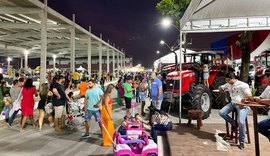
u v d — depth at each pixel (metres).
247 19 7.98
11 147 7.12
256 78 12.19
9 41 37.72
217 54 13.45
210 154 5.65
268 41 11.46
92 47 47.69
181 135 7.38
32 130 9.20
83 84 13.47
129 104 11.42
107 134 7.11
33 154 6.52
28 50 45.31
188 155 5.59
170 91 11.13
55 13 21.44
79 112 10.49
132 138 5.80
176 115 11.20
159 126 6.96
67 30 29.14
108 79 45.19
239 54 14.08
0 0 17.19
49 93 9.16
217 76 12.46
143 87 11.98
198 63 12.84
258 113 10.95
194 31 8.45
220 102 12.25
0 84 10.45
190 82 11.04
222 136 7.25
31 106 9.16
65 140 7.88
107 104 7.20
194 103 9.92
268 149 6.00
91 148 7.05
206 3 7.30
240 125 6.07
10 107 10.42
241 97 6.27
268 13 7.82
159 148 6.59
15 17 22.70
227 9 7.79
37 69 47.66
